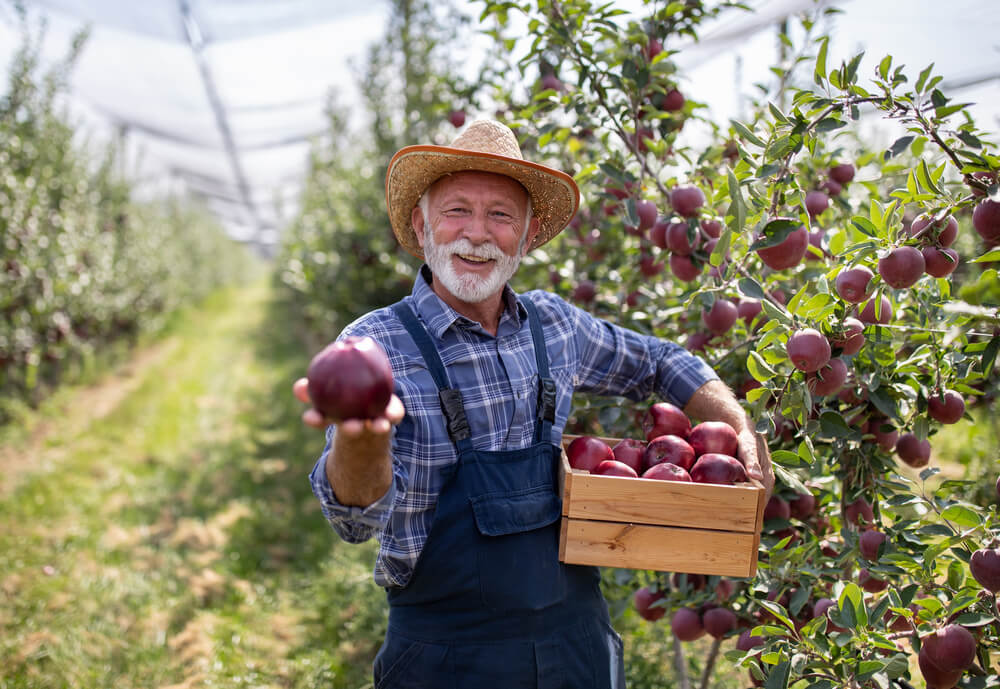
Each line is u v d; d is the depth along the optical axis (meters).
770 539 1.92
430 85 5.49
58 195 7.66
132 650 3.14
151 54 7.48
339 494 1.32
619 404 2.32
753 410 1.62
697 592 2.07
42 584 3.64
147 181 13.72
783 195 1.72
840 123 1.65
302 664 3.08
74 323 8.40
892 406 1.71
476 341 1.64
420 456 1.54
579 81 2.44
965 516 1.53
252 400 8.04
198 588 3.66
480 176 1.64
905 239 1.57
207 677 2.96
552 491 1.60
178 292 15.63
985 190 1.52
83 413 7.49
